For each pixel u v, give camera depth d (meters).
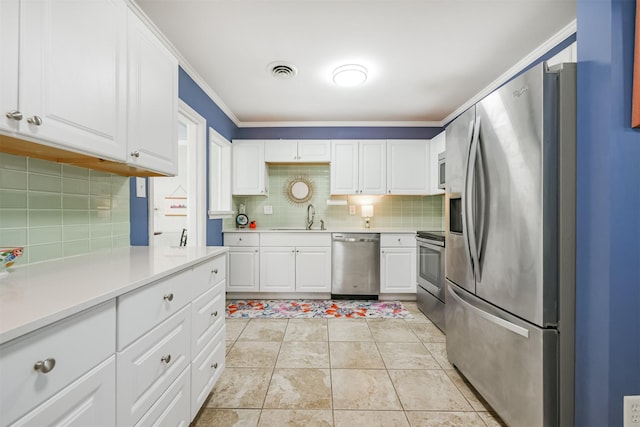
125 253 1.45
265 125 3.76
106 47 1.09
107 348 0.78
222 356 1.60
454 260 1.83
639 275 1.01
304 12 1.72
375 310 3.04
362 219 3.89
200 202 2.62
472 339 1.62
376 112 3.42
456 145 1.78
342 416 1.45
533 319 1.18
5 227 1.06
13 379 0.54
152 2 1.63
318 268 3.37
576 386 1.14
